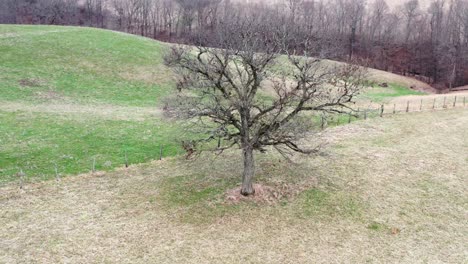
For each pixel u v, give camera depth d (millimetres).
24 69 56438
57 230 24859
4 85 51500
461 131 43844
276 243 24125
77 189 30016
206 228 25438
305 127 28266
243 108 27047
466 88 91438
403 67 111000
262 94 54469
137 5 140125
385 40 124875
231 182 31469
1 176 30938
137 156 36156
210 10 104188
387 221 26734
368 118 49250
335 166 34531
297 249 23609
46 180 31016
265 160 35750
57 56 61844
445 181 32219
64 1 139250
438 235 25359
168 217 26578
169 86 59188
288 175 32750
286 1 142625
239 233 25000
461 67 102750
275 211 27484
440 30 119438
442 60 102438
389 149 38500
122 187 30641
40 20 126000
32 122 42031
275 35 30422
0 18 120625
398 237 25062
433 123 46938
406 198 29625
